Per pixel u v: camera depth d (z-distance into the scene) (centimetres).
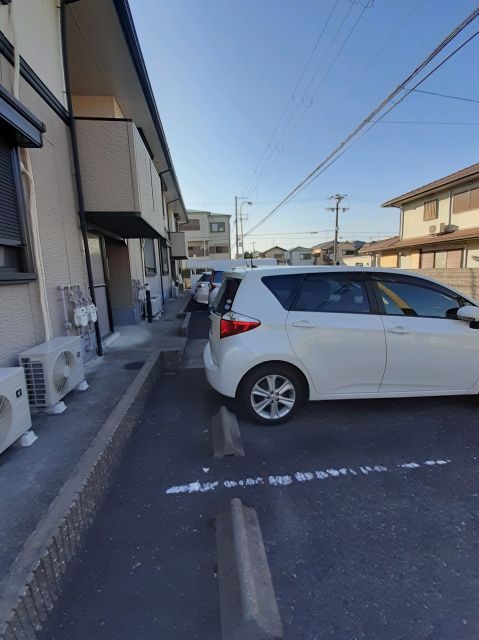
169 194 1792
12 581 145
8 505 204
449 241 1656
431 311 342
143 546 194
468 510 220
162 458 283
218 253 4834
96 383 406
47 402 317
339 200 3950
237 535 186
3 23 316
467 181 1606
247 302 326
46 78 421
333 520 212
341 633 147
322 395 333
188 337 768
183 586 170
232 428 309
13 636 132
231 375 323
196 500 232
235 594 158
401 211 2164
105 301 654
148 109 845
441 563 182
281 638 144
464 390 346
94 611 157
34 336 356
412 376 336
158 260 1413
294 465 269
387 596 164
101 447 248
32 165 374
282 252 7638
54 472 235
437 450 288
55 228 430
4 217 312
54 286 421
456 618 153
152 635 146
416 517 214
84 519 202
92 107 763
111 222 575
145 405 392
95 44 577
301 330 321
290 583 171
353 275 340
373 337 326
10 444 247
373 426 329
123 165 514
